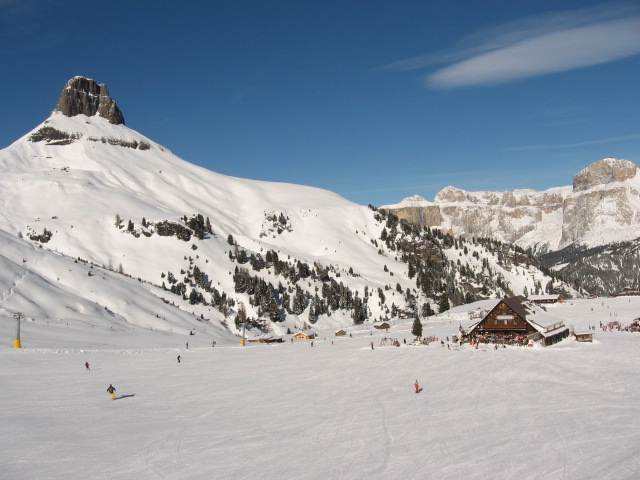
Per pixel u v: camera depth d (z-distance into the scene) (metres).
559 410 47.47
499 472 33.03
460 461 35.47
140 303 176.62
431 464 35.19
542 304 182.75
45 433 45.12
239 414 51.78
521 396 54.19
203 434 44.72
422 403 53.41
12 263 163.00
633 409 46.41
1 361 82.81
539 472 32.62
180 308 192.25
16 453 39.53
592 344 92.12
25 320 125.75
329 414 50.44
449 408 50.72
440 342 111.19
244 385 67.56
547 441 38.66
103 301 167.88
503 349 92.44
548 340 97.75
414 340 116.12
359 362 85.56
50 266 181.12
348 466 35.59
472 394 56.50
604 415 44.88
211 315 197.62
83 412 53.16
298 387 65.00
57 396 60.84
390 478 33.00
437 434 42.16
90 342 115.12
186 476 34.62
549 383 60.03
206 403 57.25
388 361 84.62
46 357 89.88
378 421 47.09
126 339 127.06
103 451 40.16
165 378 73.88
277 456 38.25
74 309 149.50
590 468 32.75
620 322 128.62
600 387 56.56
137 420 49.88
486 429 42.81
